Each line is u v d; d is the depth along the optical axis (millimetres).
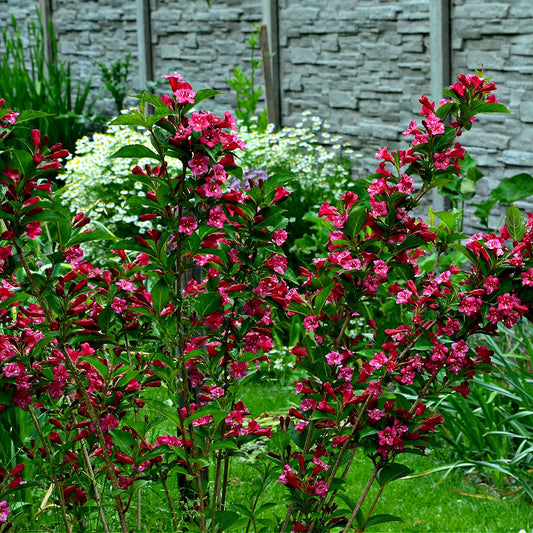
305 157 7828
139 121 2379
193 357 2715
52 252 2580
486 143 6570
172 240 2607
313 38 8328
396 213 2762
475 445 4742
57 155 2436
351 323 5742
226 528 2770
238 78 8656
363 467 4684
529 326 5184
